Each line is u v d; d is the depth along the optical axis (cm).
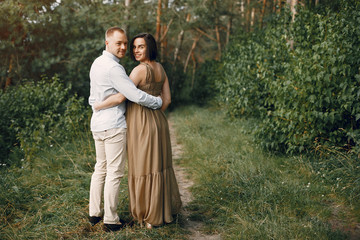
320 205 288
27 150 453
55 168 410
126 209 300
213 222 283
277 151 430
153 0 962
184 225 281
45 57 712
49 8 725
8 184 345
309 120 376
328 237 234
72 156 455
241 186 342
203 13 974
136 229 265
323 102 378
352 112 344
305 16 516
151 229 263
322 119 378
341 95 361
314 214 275
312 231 241
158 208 259
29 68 746
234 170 381
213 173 393
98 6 790
